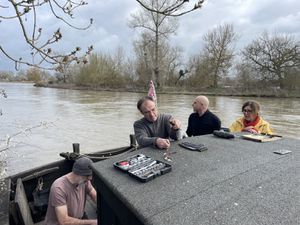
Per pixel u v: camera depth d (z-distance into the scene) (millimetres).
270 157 1934
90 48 1828
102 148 8688
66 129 11289
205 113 4043
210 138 2514
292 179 1561
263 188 1454
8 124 11844
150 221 1190
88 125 12359
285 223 1152
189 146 2186
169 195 1397
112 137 10125
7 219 2029
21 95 32219
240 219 1185
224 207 1278
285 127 12984
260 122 3766
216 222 1168
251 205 1293
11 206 2258
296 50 31219
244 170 1692
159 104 22578
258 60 33750
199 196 1382
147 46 38344
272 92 31359
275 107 21609
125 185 1521
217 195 1388
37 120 13414
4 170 3195
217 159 1898
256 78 34188
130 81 44156
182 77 41438
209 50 38125
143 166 1741
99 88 44438
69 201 2342
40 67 1666
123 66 44969
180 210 1262
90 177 2381
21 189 2672
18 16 1527
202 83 38625
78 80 48312
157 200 1352
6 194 2416
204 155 1991
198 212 1243
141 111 2803
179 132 2680
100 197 1812
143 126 2812
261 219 1181
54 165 3508
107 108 19094
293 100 28109
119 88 42969
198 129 4070
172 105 21734
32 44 1590
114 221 1675
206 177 1597
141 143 2344
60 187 2305
